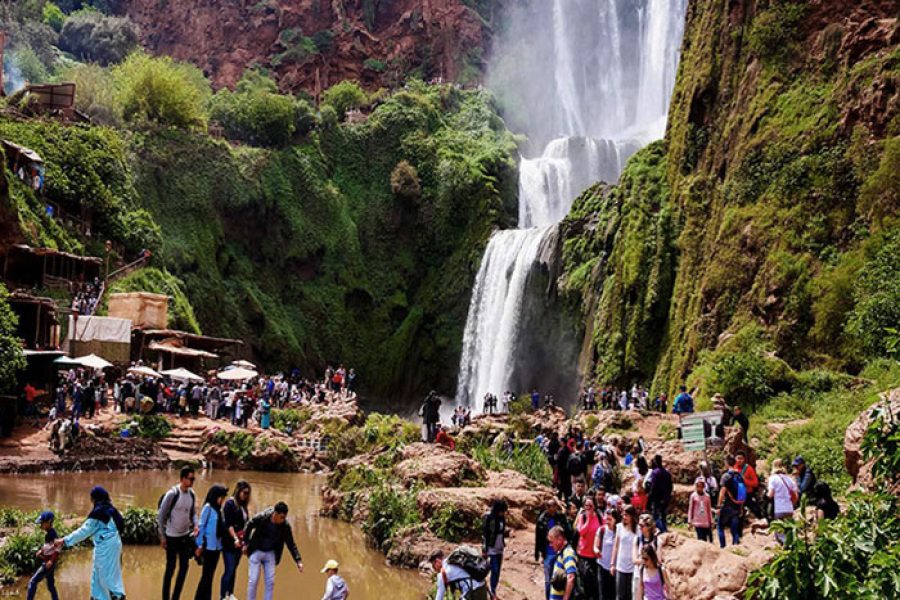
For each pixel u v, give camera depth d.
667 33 81.56
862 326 29.06
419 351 68.62
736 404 31.19
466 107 83.38
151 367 43.78
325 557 17.62
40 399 35.34
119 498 22.55
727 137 42.59
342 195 73.19
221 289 62.84
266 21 95.88
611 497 13.85
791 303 34.19
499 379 58.12
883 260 29.97
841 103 36.34
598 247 51.72
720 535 14.73
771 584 9.80
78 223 50.56
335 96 82.81
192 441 33.59
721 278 38.47
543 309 55.56
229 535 11.05
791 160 37.44
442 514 18.03
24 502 21.06
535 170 73.88
